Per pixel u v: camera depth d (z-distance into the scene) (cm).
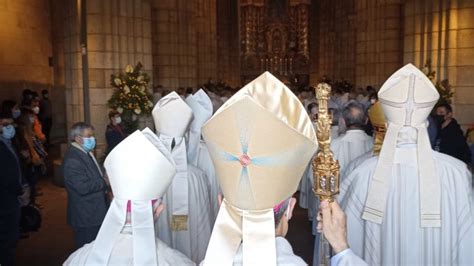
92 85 1014
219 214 197
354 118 583
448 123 745
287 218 207
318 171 211
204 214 457
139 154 243
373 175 346
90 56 1010
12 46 1376
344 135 594
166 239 429
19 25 1405
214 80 2523
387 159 342
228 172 187
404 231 344
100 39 1018
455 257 338
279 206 195
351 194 361
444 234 337
